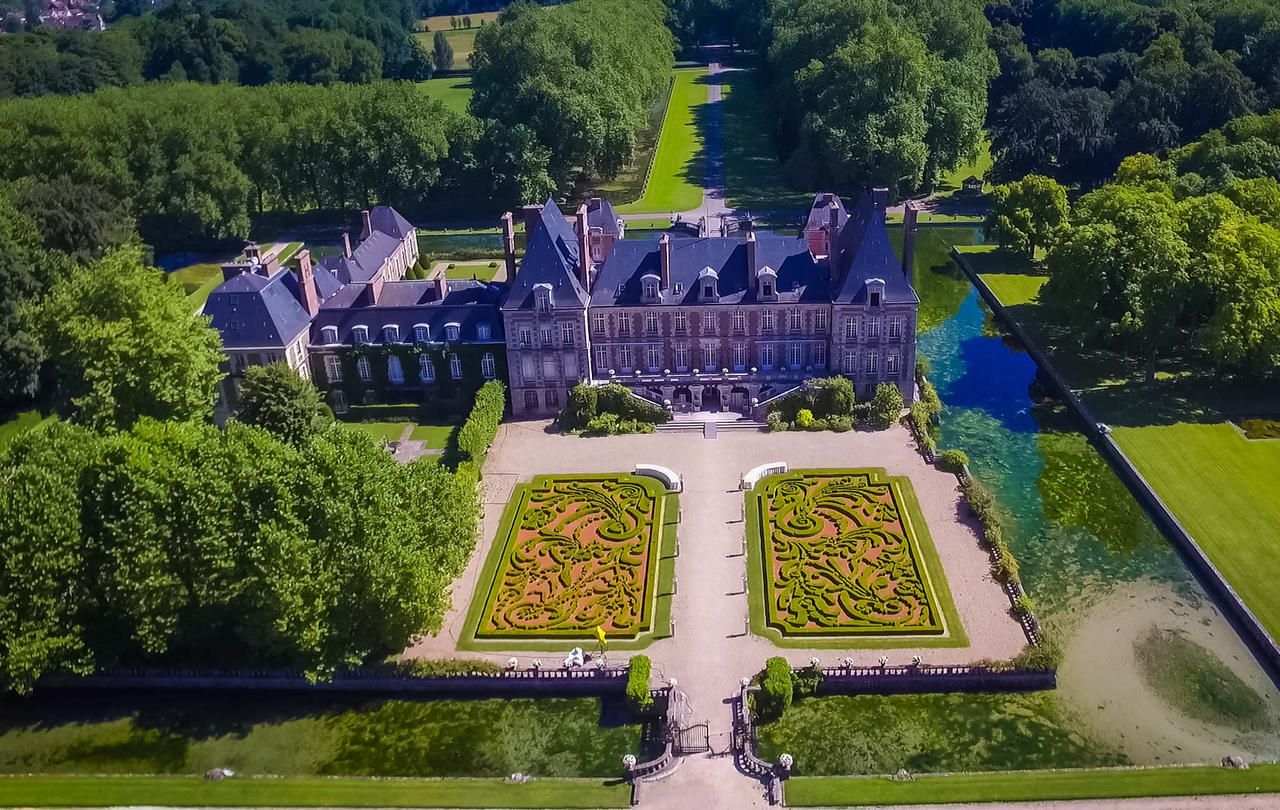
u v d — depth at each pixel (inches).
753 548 4515.3
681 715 3639.3
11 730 3794.3
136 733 3764.8
